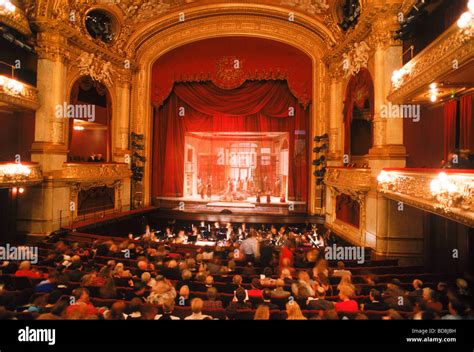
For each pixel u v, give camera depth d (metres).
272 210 17.98
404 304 5.35
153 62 18.41
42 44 12.24
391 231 10.49
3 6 10.42
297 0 15.40
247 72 18.23
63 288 5.91
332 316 4.17
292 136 18.59
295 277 7.33
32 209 12.16
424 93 9.15
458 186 6.15
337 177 13.98
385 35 10.70
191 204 19.19
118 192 16.45
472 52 6.18
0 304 5.32
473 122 8.63
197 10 16.81
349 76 13.91
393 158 10.51
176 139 19.50
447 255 9.84
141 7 15.95
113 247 8.97
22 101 11.38
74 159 15.16
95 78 14.86
